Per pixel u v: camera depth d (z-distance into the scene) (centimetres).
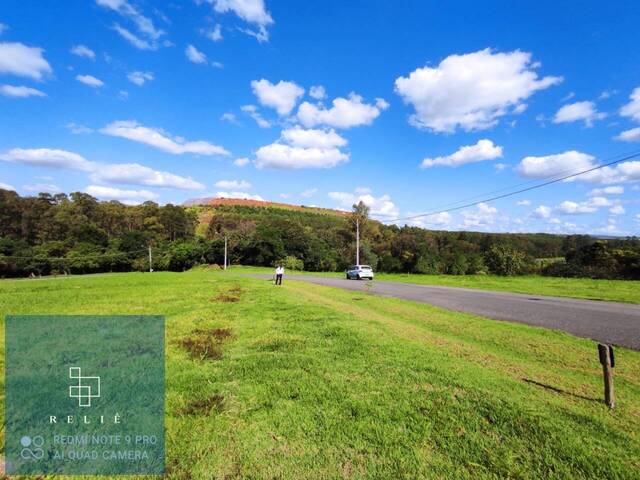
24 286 2334
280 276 2348
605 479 295
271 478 281
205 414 380
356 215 6047
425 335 833
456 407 411
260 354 614
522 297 1784
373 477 287
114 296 1560
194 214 9838
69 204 7469
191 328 834
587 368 638
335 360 582
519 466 307
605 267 3316
